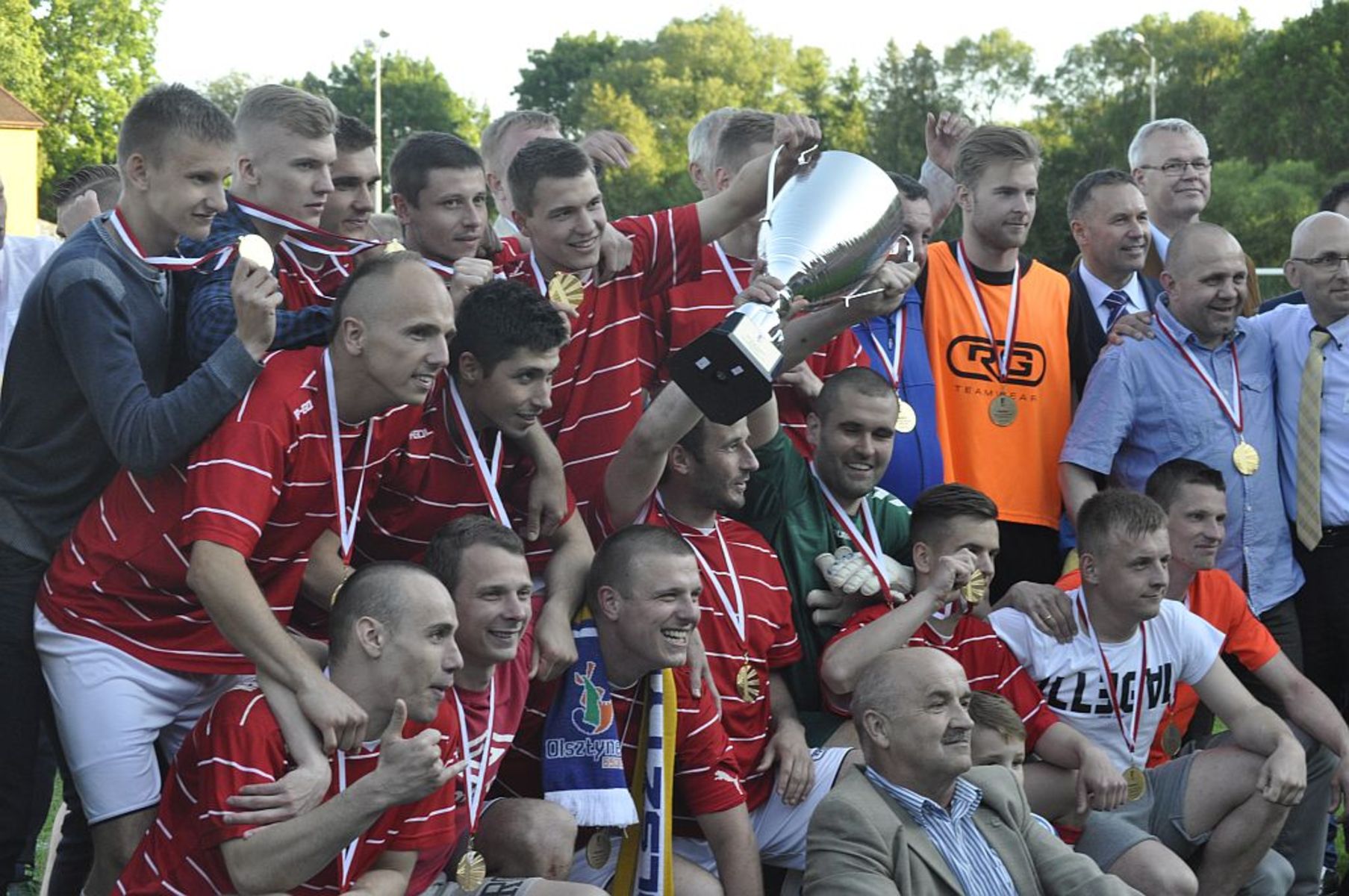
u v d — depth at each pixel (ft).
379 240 17.88
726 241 17.93
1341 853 22.45
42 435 13.39
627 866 14.69
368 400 12.80
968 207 19.69
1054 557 19.67
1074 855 15.05
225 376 12.30
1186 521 18.29
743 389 12.28
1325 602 20.07
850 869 14.17
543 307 13.98
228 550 12.06
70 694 13.01
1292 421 20.11
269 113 15.61
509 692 14.01
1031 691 17.17
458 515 14.51
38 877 18.33
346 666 12.25
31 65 164.25
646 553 14.39
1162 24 222.28
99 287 12.91
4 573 13.37
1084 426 19.44
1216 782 17.33
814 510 17.08
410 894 13.07
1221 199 167.84
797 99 241.55
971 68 218.79
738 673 15.90
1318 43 182.91
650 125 230.48
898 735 14.55
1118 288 21.12
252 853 11.47
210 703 13.53
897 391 18.52
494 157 21.91
